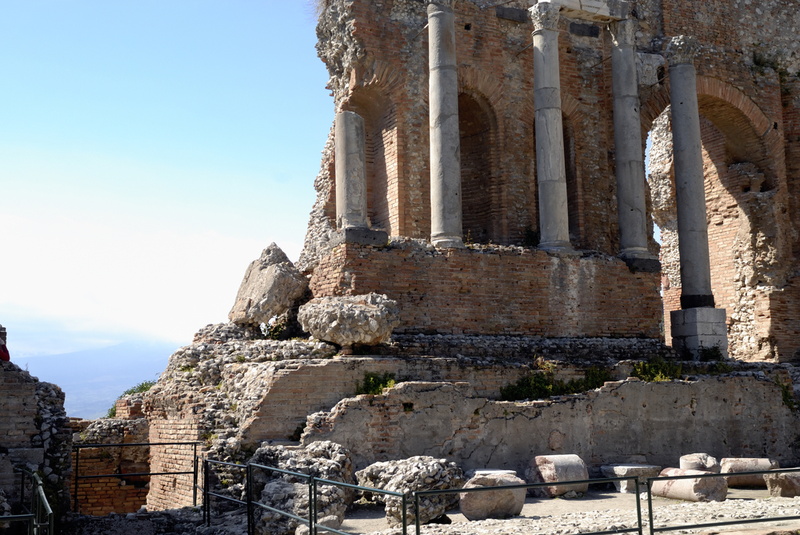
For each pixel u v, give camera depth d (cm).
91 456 2672
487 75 2911
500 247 2639
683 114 2966
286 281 2547
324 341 2184
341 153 2498
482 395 2203
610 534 1421
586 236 3022
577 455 2153
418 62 2803
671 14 3316
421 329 2481
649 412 2347
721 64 3388
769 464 2188
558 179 2742
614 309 2783
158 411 2336
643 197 2922
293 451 1806
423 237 2741
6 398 1798
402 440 2000
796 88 3534
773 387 2588
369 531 1578
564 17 3080
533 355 2466
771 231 3472
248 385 2025
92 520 1820
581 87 3077
